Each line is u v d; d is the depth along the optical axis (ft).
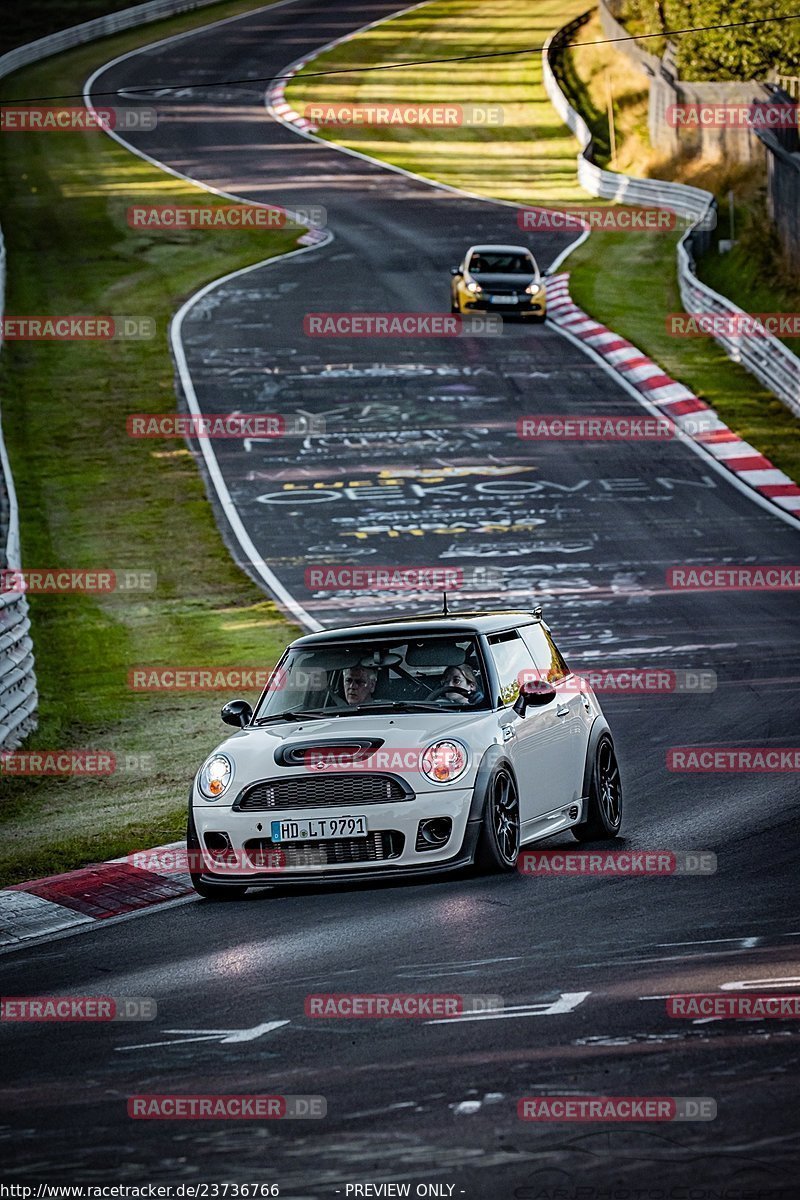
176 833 130.93
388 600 243.60
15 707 176.04
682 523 284.20
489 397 375.66
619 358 400.67
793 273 429.79
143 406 384.27
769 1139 55.21
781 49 599.16
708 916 91.35
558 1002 74.33
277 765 107.76
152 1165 56.70
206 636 229.66
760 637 212.64
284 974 84.23
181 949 93.86
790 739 156.04
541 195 622.54
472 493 307.58
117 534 294.05
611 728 169.68
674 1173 52.90
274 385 394.93
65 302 490.90
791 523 281.95
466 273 441.68
